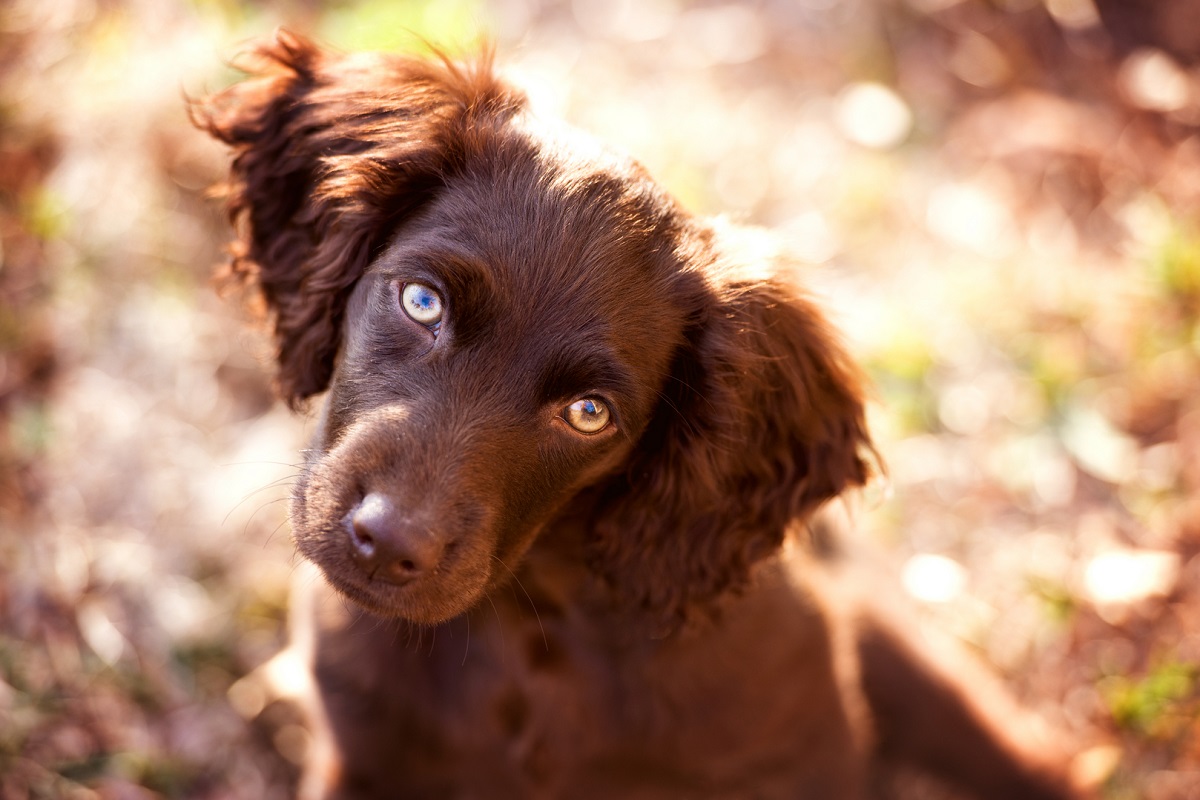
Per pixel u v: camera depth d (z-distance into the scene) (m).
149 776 0.69
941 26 0.99
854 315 0.87
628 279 0.51
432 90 0.56
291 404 0.58
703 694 0.60
